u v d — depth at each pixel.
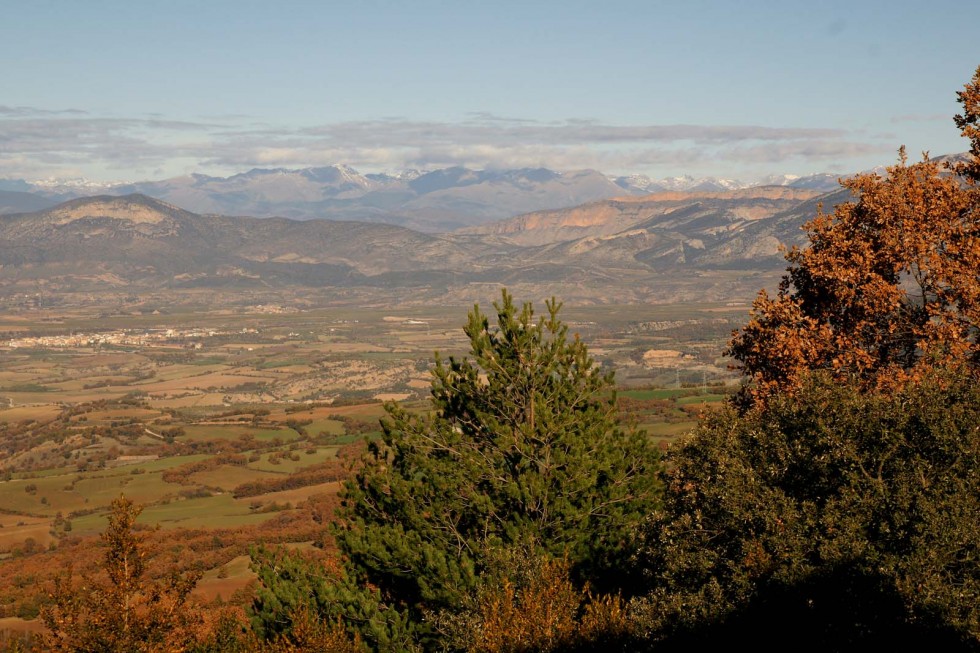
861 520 16.77
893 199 30.75
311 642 19.42
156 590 22.52
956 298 28.91
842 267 30.66
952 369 19.38
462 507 23.05
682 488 19.89
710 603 17.09
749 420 20.00
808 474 18.27
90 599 21.97
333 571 23.06
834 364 28.91
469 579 20.81
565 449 23.41
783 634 16.61
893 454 17.56
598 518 23.00
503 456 23.62
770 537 17.00
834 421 18.42
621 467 23.39
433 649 21.05
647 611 17.72
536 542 21.95
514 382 24.16
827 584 16.19
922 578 15.57
